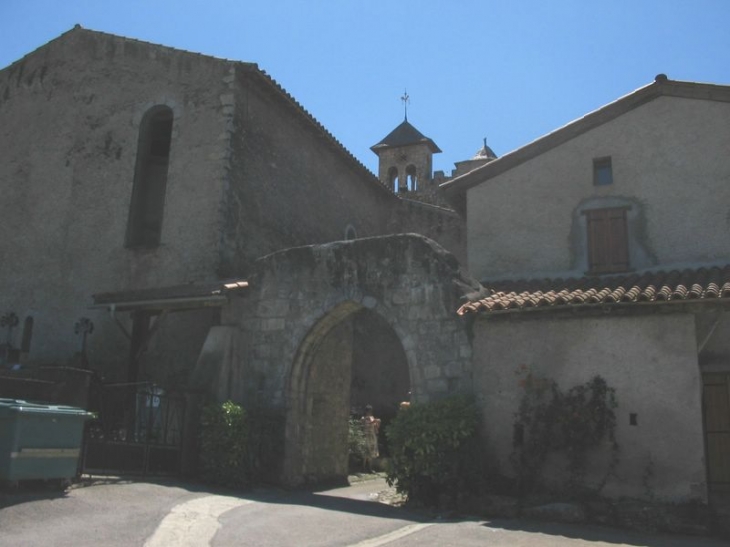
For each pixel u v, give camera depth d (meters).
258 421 12.04
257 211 16.03
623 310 10.23
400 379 20.94
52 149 17.64
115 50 17.50
